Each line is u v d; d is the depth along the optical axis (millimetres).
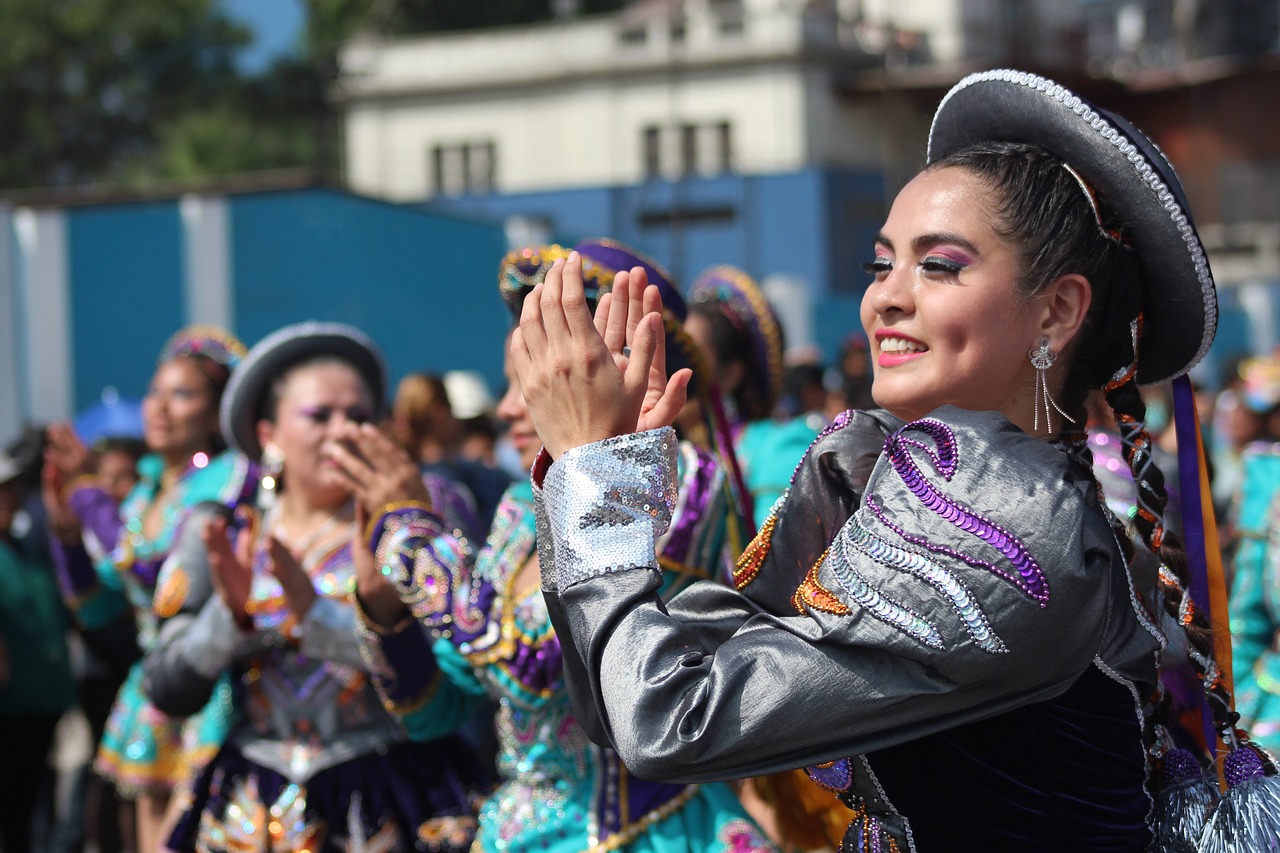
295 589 2881
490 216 22344
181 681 3053
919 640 1356
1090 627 1405
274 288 14562
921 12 26484
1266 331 23891
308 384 3260
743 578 1716
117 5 37156
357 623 2750
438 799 3016
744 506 2768
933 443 1454
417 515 2648
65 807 6094
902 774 1524
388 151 28531
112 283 13984
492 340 16844
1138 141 1549
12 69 36844
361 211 15094
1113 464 2480
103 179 38094
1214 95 25656
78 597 4754
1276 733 4168
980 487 1405
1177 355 1669
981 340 1521
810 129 25484
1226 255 25609
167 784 4715
